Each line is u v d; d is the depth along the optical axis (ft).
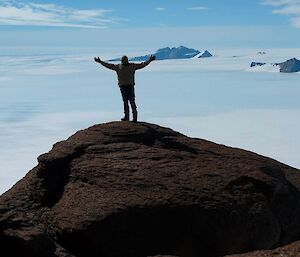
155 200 55.36
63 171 62.95
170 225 54.19
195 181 58.85
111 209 54.39
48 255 48.70
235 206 56.39
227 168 62.80
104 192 57.36
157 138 70.59
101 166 61.26
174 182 58.18
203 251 54.44
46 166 63.31
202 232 54.54
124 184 58.03
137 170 60.29
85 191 58.18
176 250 53.52
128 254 53.11
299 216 64.85
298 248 39.58
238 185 59.57
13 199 58.95
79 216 54.34
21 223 52.16
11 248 49.32
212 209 55.11
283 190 62.75
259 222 57.11
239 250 55.83
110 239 53.26
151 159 63.05
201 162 63.93
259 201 58.44
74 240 53.42
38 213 56.08
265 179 61.36
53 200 59.52
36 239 48.80
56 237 53.42
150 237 53.67
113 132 69.46
